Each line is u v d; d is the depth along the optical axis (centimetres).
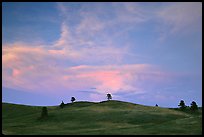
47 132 6894
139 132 6278
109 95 12694
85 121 8794
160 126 6881
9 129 7706
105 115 9456
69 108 12231
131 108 10981
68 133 6588
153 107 11425
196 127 6475
